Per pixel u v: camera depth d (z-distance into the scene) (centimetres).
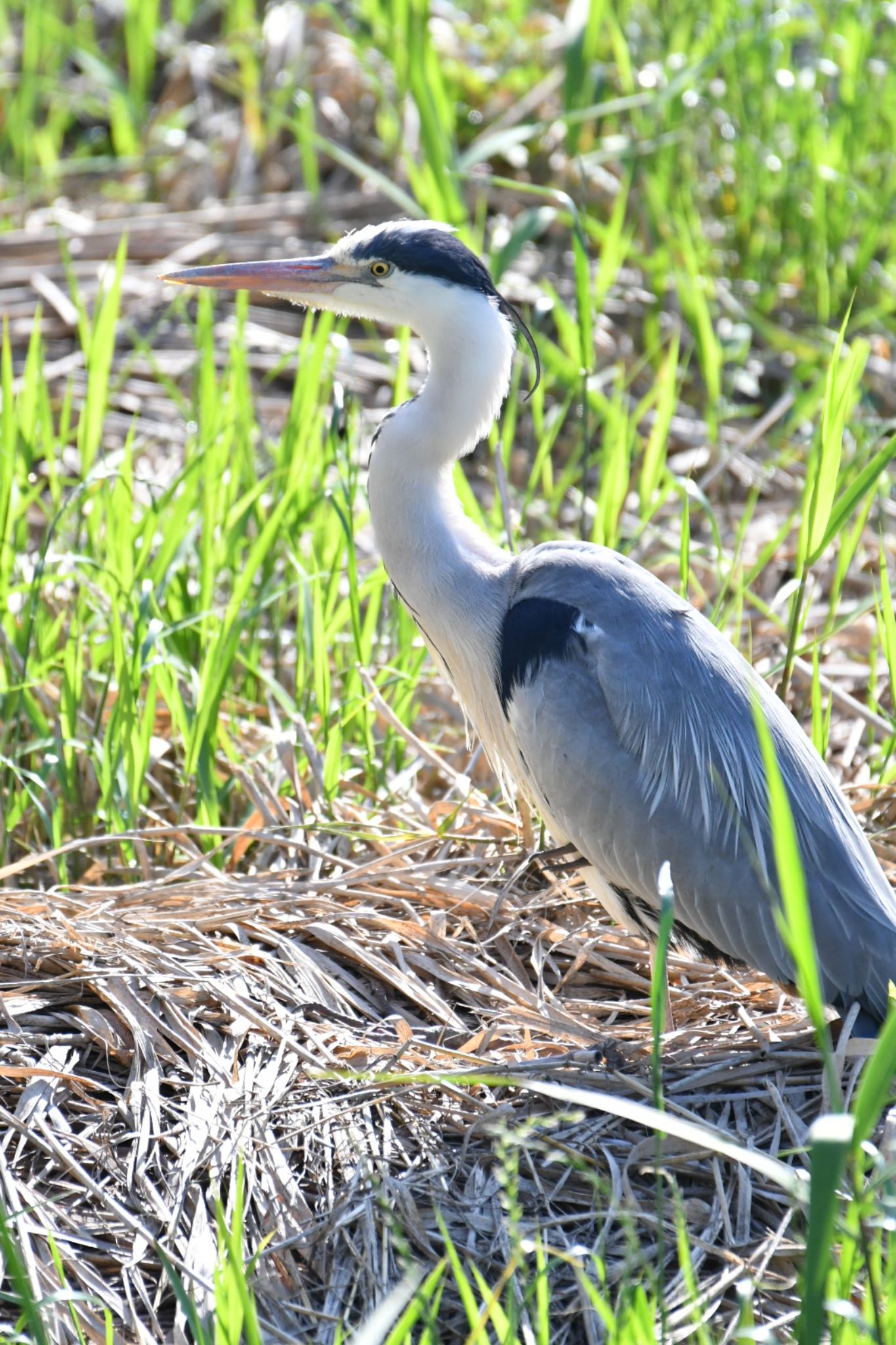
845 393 856
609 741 776
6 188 1764
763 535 1266
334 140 1728
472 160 1316
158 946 798
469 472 1375
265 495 1198
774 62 1623
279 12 1880
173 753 1054
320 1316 619
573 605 797
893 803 944
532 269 1537
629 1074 736
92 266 1541
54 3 1962
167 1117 708
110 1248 649
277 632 1102
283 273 862
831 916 752
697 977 844
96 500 1092
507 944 846
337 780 941
